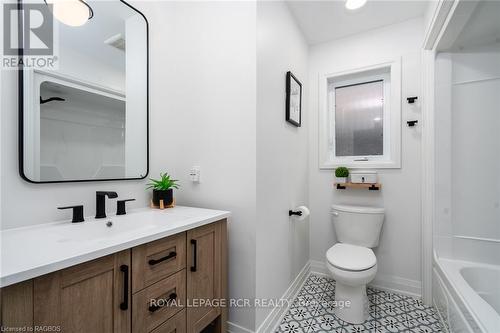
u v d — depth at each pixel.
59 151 1.04
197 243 1.08
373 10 1.79
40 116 0.98
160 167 1.56
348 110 2.25
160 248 0.90
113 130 1.27
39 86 0.98
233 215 1.37
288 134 1.77
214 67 1.43
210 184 1.45
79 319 0.65
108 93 1.24
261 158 1.36
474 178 1.61
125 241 0.76
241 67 1.33
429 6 1.63
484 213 1.58
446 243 1.67
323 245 2.25
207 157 1.46
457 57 1.64
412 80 1.88
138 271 0.81
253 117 1.30
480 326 0.97
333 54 2.20
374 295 1.89
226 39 1.39
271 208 1.49
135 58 1.38
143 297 0.83
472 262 1.60
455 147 1.65
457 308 1.24
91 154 1.16
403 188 1.91
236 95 1.35
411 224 1.89
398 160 1.92
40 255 0.63
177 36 1.59
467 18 1.32
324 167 2.22
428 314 1.63
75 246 0.71
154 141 1.52
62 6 1.03
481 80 1.58
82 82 1.12
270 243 1.48
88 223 1.02
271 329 1.46
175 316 0.96
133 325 0.79
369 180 1.96
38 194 0.98
